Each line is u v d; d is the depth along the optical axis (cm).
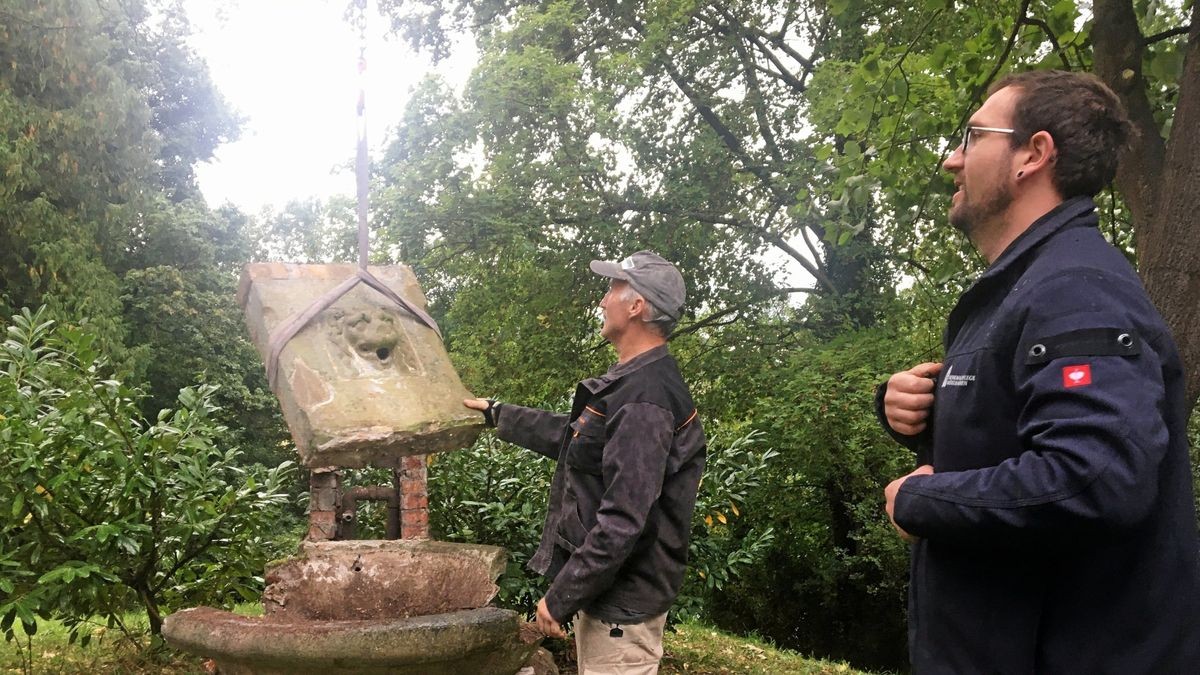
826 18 1339
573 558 251
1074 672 139
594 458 269
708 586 583
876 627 1229
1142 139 416
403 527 385
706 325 1452
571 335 1380
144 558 418
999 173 162
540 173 1329
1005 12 567
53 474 381
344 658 226
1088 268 144
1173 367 142
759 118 1402
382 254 1377
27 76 1415
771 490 1181
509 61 1236
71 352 416
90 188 1480
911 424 177
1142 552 138
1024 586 146
